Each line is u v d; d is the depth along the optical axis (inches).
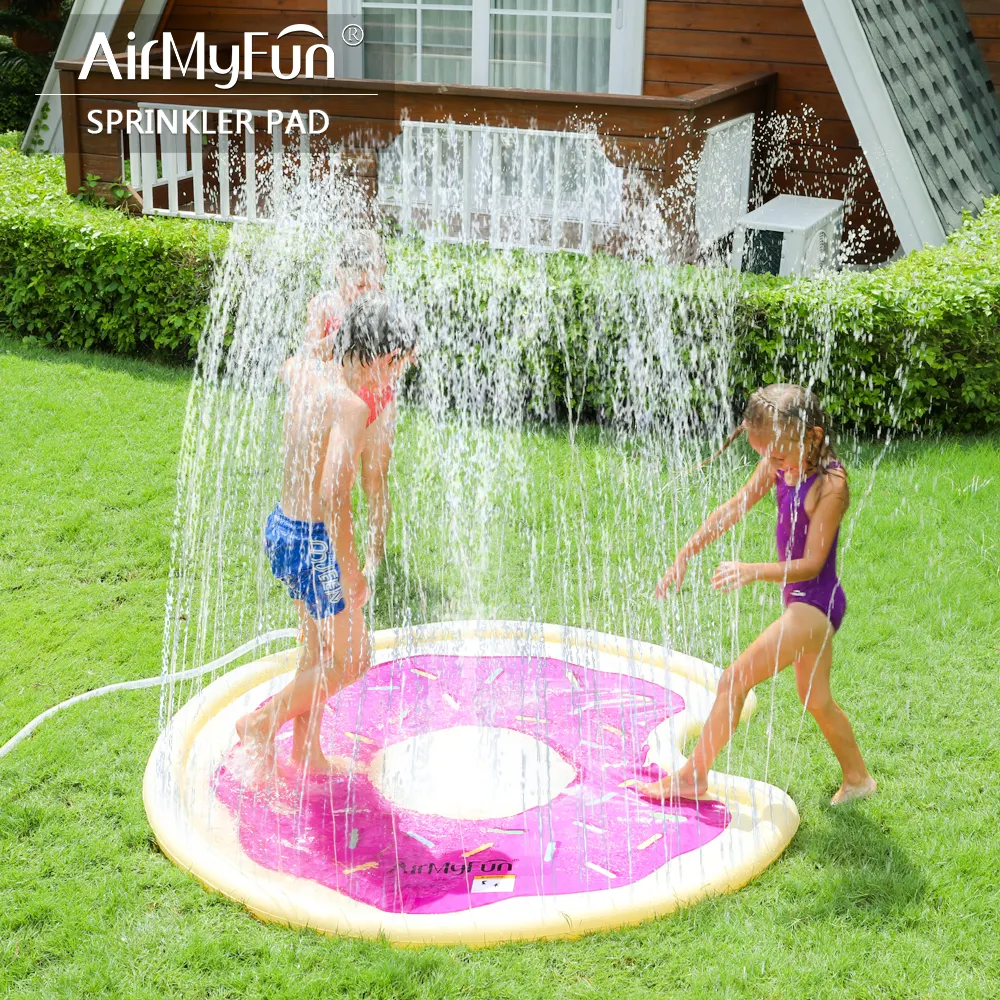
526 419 286.4
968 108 389.7
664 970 117.8
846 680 175.5
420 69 445.1
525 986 115.8
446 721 162.9
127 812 141.9
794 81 403.9
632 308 280.7
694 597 200.2
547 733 160.2
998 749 157.2
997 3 429.7
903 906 126.1
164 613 195.6
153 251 315.6
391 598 199.9
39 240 328.5
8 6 677.3
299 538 137.6
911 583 204.7
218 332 307.3
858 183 405.7
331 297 157.2
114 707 165.9
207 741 156.1
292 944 120.9
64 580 205.6
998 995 114.3
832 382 273.9
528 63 431.2
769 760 156.0
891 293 269.3
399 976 116.2
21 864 133.0
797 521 136.6
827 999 113.9
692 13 408.5
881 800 145.5
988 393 272.4
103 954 119.6
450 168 358.6
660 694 170.6
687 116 325.7
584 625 186.7
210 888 128.8
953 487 242.5
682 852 134.6
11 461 252.4
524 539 223.9
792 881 130.3
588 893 126.0
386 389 162.2
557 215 349.4
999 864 133.2
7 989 115.3
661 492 244.4
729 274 291.6
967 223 326.0
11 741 155.3
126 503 234.4
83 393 295.4
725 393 279.6
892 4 367.9
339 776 149.7
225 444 261.3
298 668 148.6
